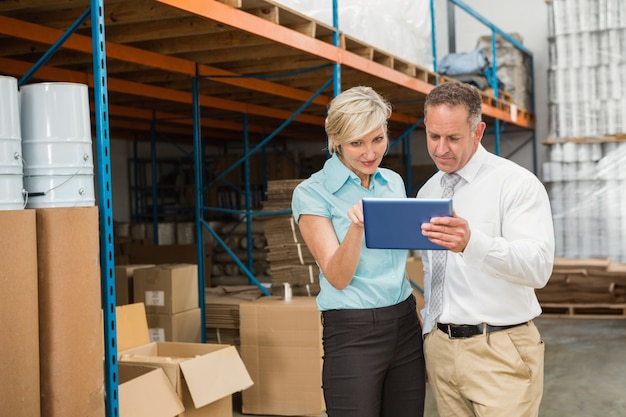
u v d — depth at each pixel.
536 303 2.71
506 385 2.58
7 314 2.35
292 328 5.12
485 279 2.60
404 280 2.72
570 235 10.33
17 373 2.37
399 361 2.69
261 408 5.20
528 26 13.29
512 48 11.79
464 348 2.64
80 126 2.77
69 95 2.73
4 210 2.37
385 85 7.33
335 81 5.42
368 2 6.12
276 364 5.16
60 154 2.71
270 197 5.94
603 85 10.30
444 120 2.50
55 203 2.70
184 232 10.07
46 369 2.54
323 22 5.18
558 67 10.55
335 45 5.35
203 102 7.79
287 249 5.84
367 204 2.21
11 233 2.35
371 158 2.48
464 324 2.64
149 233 10.41
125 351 4.53
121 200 12.84
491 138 13.67
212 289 6.54
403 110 9.69
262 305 5.20
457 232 2.19
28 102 2.70
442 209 2.17
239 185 13.16
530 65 12.98
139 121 10.06
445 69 9.80
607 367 6.93
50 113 2.70
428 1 7.60
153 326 5.50
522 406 2.56
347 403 2.59
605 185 10.19
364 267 2.59
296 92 7.27
